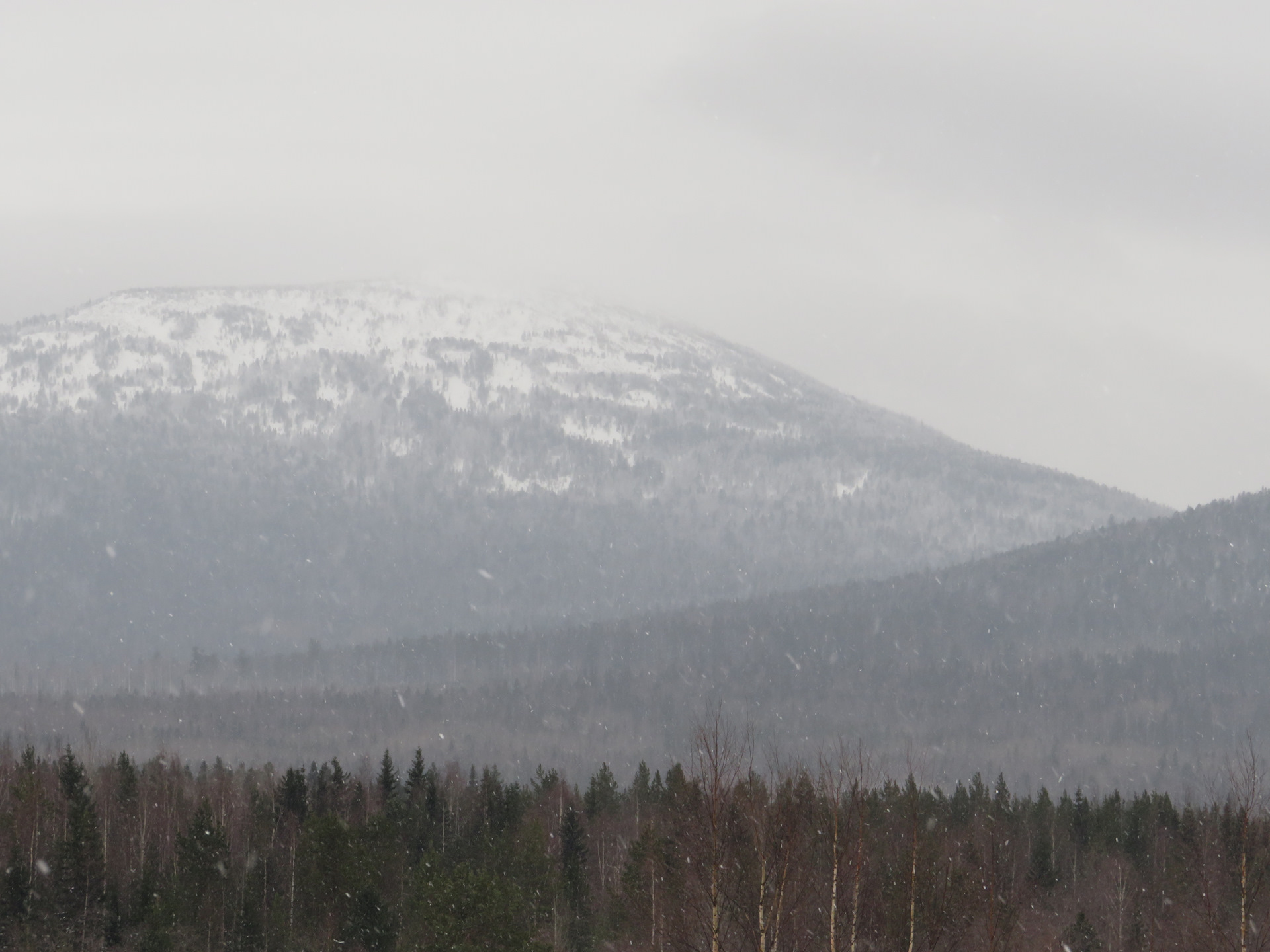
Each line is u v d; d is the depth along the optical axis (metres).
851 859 168.00
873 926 170.50
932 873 178.50
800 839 163.75
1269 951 180.25
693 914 167.25
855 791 173.38
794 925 160.50
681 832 168.88
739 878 159.12
